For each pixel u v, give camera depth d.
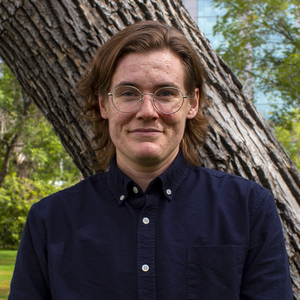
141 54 1.21
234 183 1.29
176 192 1.28
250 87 10.29
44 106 1.68
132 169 1.31
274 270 1.15
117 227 1.22
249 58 10.36
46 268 1.22
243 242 1.18
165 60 1.21
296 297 1.50
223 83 1.65
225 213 1.22
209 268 1.16
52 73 1.55
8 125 14.30
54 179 16.39
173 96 1.22
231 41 10.41
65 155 14.86
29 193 15.72
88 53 1.52
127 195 1.25
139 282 1.14
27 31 1.54
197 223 1.21
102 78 1.30
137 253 1.17
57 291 1.16
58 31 1.52
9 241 14.78
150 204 1.23
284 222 1.55
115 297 1.14
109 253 1.18
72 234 1.22
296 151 12.57
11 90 13.34
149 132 1.19
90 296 1.14
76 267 1.17
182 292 1.14
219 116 1.57
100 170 1.62
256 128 1.67
